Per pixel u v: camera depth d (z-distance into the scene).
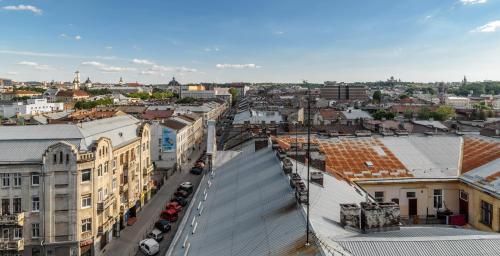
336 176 41.00
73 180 52.31
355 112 156.38
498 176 39.75
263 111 133.25
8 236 51.56
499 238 19.23
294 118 124.88
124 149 67.50
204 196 39.38
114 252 56.66
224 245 24.61
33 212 52.03
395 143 52.44
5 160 51.34
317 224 21.50
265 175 37.81
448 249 18.23
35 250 52.19
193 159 122.56
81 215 53.25
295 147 43.50
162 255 54.97
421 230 22.16
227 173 47.19
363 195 35.94
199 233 29.05
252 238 23.56
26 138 54.28
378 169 45.56
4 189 51.59
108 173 59.91
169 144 106.44
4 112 188.75
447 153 49.50
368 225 21.77
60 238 52.31
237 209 31.08
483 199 39.69
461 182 43.22
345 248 18.17
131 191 70.25
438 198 44.19
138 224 68.19
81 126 59.81
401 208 43.72
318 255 17.50
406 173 44.72
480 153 47.56
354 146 51.53
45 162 51.69
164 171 103.69
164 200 81.62
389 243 18.53
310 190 29.64
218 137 132.00
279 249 20.09
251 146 58.75
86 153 53.56
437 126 98.31
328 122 133.62
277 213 25.77
